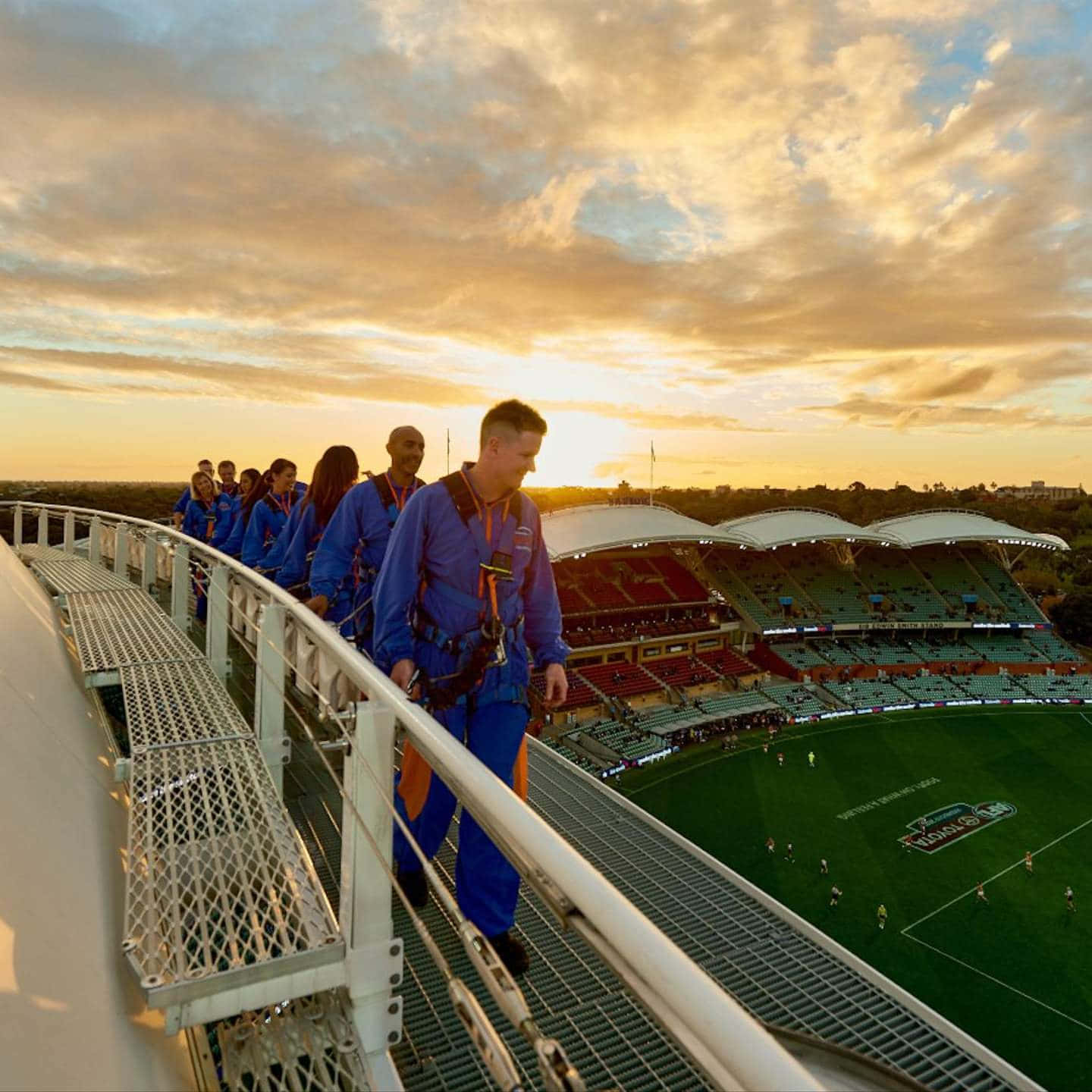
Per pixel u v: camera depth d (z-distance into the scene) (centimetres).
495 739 299
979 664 6366
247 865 245
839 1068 472
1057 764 4384
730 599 6588
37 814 246
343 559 430
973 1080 733
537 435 282
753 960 793
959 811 3672
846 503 15612
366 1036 215
